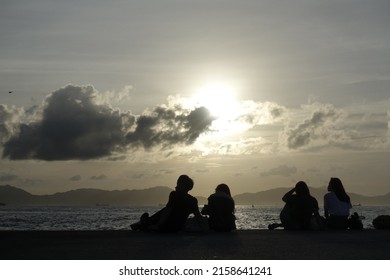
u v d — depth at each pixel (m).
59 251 12.21
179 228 17.80
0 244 13.71
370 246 13.40
